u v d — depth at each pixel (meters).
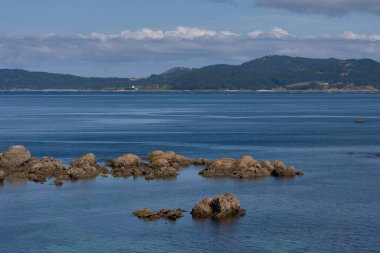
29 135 187.25
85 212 84.31
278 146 157.25
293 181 105.56
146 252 67.75
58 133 193.88
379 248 68.75
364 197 92.75
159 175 110.31
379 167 120.25
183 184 103.25
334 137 179.38
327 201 90.19
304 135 185.88
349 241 71.12
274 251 67.88
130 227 76.88
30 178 107.69
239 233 74.06
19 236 73.69
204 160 124.62
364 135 185.62
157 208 86.44
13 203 89.62
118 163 120.06
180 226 77.00
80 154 142.62
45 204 89.00
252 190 98.06
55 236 73.62
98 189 99.25
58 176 109.25
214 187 100.56
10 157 117.56
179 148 153.88
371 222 78.69
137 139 175.50
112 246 69.75
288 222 78.69
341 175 111.19
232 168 112.94
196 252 67.56
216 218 80.38
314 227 76.56
